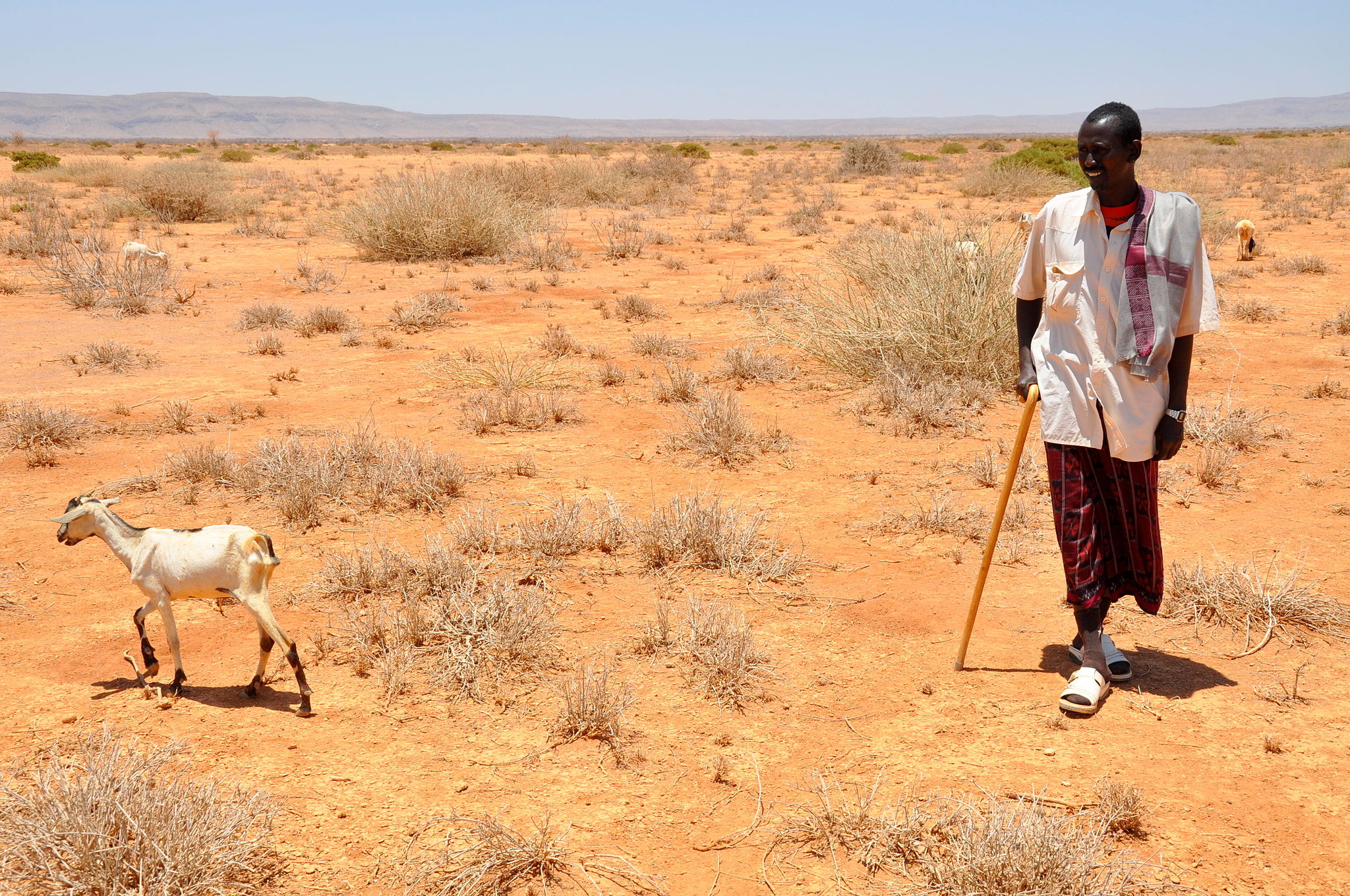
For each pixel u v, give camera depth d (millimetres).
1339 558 5992
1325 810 3668
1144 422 4191
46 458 7977
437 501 7070
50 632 5164
